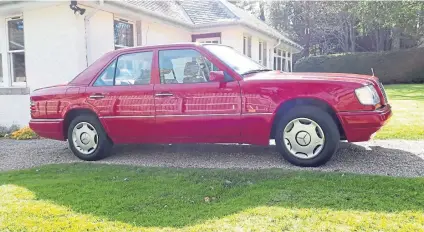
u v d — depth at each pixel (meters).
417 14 23.97
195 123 5.06
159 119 5.23
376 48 31.92
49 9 9.35
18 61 10.20
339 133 4.77
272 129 4.93
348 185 3.87
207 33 14.98
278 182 4.08
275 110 4.73
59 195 3.94
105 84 5.63
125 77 5.55
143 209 3.50
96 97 5.57
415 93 16.16
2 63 10.40
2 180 4.68
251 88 4.81
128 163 5.46
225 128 4.95
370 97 4.49
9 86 10.30
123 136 5.54
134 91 5.37
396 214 3.12
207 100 4.99
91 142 5.71
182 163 5.31
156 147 6.52
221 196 3.86
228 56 5.37
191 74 5.20
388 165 4.70
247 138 4.94
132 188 4.12
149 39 12.20
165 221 3.20
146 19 11.57
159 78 5.32
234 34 14.55
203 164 5.19
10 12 9.92
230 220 3.14
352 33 32.56
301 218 3.10
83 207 3.56
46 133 5.96
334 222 3.00
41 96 5.95
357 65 26.09
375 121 4.45
